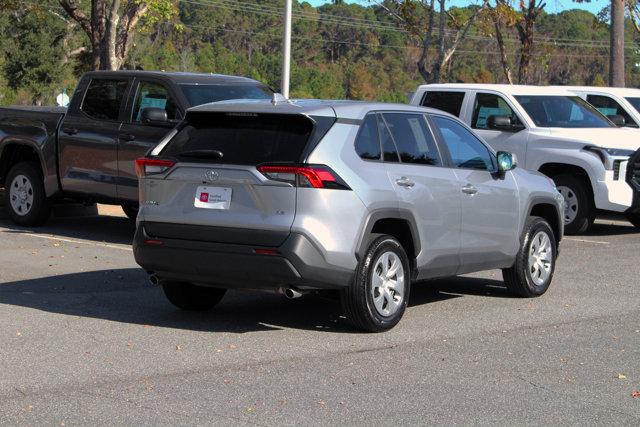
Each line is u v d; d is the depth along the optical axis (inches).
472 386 330.6
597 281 544.7
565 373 350.6
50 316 420.5
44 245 618.8
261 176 376.2
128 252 602.9
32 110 683.4
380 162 405.4
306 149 378.6
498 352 378.3
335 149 386.0
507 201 470.6
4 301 449.4
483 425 290.7
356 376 339.0
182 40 5211.6
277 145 383.6
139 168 404.2
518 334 410.3
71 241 639.1
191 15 5492.1
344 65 5403.5
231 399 308.5
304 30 5659.5
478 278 550.9
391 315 407.2
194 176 388.5
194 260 388.2
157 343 378.3
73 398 305.0
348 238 384.2
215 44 5418.3
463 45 4338.1
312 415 295.1
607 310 464.8
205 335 394.3
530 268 490.6
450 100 797.9
